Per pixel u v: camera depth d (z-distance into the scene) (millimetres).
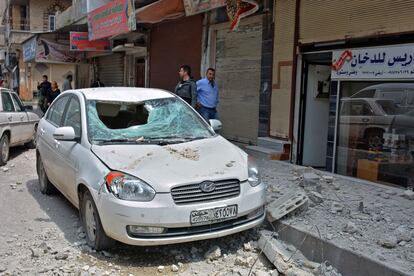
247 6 9367
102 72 22000
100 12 14680
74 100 6355
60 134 5539
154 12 12164
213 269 4578
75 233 5543
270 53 9773
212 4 9828
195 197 4551
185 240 4516
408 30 6828
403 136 7145
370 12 7426
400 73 7020
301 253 4891
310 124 9250
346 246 4496
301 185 6844
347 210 5645
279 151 9281
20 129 10820
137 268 4574
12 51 41344
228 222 4727
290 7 9062
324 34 8320
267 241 4828
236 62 11383
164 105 6164
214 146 5473
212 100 9922
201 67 12688
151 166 4781
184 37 13641
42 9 39125
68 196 5918
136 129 5723
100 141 5383
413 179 6984
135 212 4414
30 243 5250
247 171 4980
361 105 7848
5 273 4465
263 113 10062
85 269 4465
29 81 40500
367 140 7773
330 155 8445
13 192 7559
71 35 17422
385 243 4465
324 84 9219
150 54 15977
